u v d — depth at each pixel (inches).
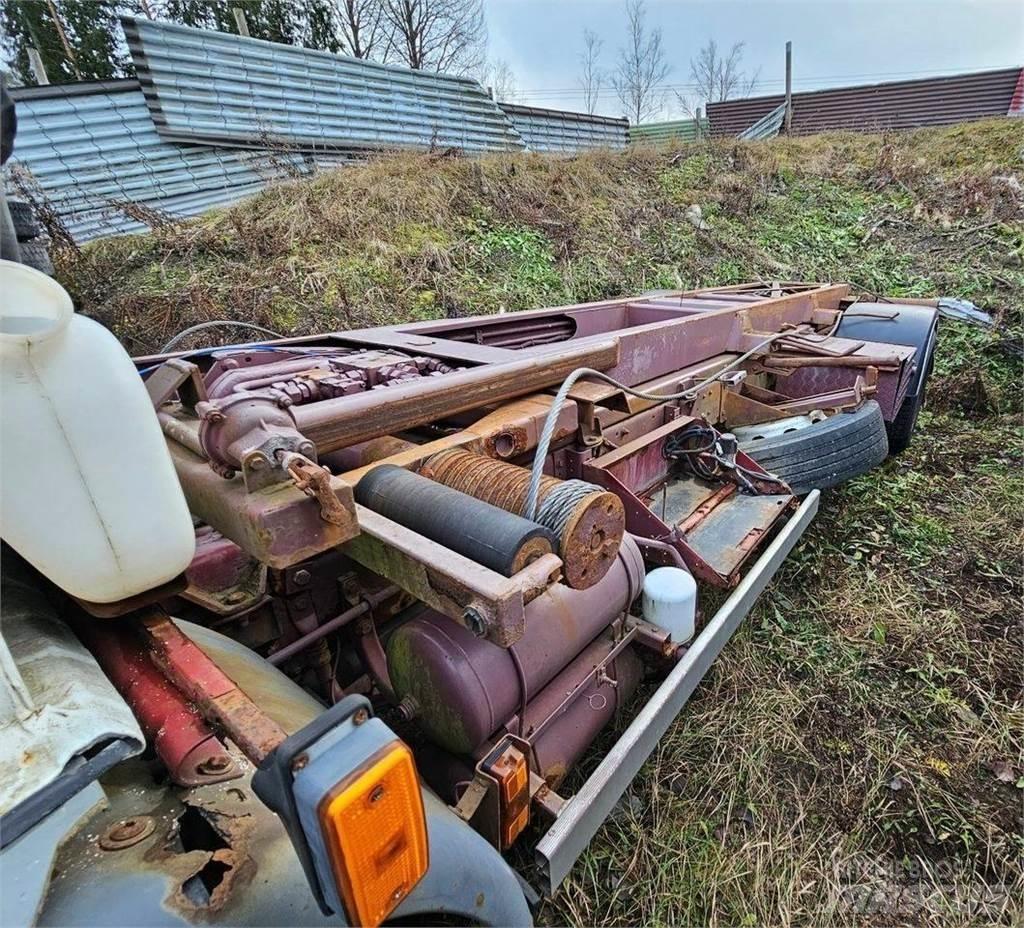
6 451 26.5
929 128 483.8
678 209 349.1
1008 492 148.5
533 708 59.7
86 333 28.6
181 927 27.0
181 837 31.2
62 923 26.1
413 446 61.6
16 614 35.2
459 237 264.4
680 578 72.9
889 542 128.7
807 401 119.5
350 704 27.4
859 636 103.3
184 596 52.3
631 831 71.4
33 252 103.8
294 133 301.6
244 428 37.7
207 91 272.2
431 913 36.8
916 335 148.3
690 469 106.3
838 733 85.4
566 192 323.3
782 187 390.3
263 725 29.7
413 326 113.1
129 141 254.8
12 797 25.1
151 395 41.8
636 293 269.6
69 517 28.8
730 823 73.4
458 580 37.0
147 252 212.1
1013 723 86.7
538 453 51.6
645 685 80.7
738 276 302.0
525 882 51.7
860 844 71.4
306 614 60.8
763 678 93.9
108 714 29.0
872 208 365.7
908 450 170.6
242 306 188.5
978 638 102.8
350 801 24.8
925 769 80.2
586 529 46.8
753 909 64.9
